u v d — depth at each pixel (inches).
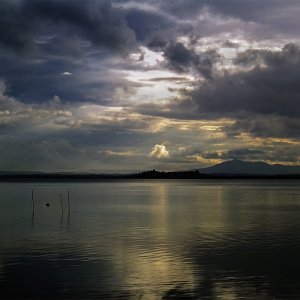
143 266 1202.6
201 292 962.7
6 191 6520.7
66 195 5300.2
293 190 7003.0
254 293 954.7
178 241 1622.8
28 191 6535.4
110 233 1845.5
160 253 1386.6
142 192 6358.3
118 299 916.0
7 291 971.3
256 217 2541.8
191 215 2679.6
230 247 1496.1
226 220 2374.5
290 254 1366.9
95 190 7180.1
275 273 1122.7
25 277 1082.7
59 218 2502.5
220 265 1213.1
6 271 1143.6
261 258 1304.1
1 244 1563.7
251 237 1718.8
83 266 1201.4
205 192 6328.7
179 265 1213.7
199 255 1352.1
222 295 942.4
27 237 1738.4
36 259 1291.8
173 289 985.5
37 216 2623.0
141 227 2057.1
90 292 962.7
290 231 1902.1
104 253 1385.3
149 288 993.5
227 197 4849.9
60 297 930.1
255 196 5049.2
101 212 2898.6
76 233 1850.4
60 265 1211.9
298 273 1125.1
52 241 1631.4
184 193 5969.5
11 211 2984.7
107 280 1057.5
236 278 1077.8
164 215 2677.2
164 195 5378.9
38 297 929.5
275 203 3814.0
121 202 3986.2
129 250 1438.2
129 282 1040.2
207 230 1937.7
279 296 933.8
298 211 2970.0
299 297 927.7
